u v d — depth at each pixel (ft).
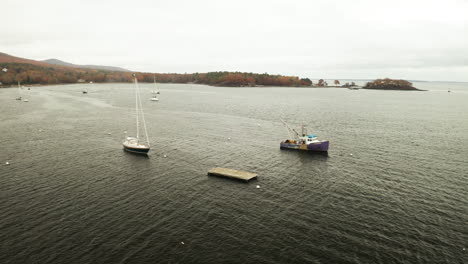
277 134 342.64
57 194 172.96
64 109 533.55
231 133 345.72
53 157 242.58
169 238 131.64
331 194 177.37
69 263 114.73
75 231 135.74
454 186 188.65
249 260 118.01
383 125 402.52
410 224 144.25
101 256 119.03
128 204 162.30
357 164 232.53
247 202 166.81
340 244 128.47
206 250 123.85
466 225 143.23
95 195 172.65
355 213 154.81
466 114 520.83
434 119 460.14
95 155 249.75
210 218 149.07
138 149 253.85
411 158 247.50
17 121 406.41
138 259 117.60
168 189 182.80
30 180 192.95
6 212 151.12
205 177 203.21
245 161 239.50
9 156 243.40
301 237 133.39
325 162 237.86
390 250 124.47
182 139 311.06
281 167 225.76
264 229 139.74
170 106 600.39
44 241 128.06
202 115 484.33
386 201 168.14
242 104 651.66
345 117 472.44
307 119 449.89
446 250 124.57
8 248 122.83
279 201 168.25
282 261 117.50
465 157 250.37
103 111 515.09
